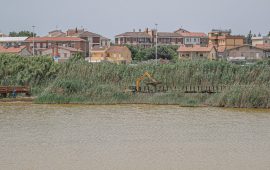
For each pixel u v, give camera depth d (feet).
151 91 321.93
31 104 303.89
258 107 285.43
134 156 166.61
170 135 203.62
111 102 307.78
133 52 621.31
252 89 290.97
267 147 181.27
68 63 365.20
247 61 492.13
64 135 203.82
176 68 352.28
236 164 156.15
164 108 287.69
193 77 342.85
